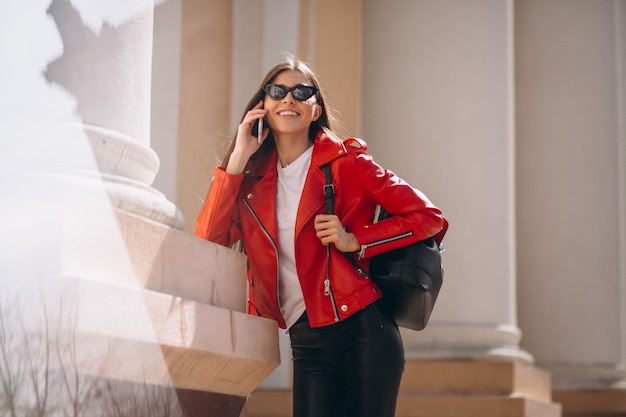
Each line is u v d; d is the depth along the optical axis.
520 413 9.58
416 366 10.05
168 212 4.30
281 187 4.66
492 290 10.41
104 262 3.69
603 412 12.74
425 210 4.47
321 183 4.57
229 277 4.52
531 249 13.29
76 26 4.12
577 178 13.34
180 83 8.73
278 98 4.59
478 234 10.47
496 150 10.66
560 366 12.96
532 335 13.11
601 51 13.63
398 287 4.49
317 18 9.97
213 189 4.64
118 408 3.64
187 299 4.16
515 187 13.49
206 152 8.93
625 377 13.04
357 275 4.49
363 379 4.46
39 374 3.38
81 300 3.46
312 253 4.52
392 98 10.78
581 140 13.43
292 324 4.66
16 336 3.39
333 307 4.44
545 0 13.80
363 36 10.96
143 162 4.38
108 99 4.24
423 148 10.62
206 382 4.25
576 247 13.18
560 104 13.53
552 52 13.66
